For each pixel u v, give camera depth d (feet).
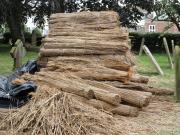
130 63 33.45
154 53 112.06
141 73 54.95
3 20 106.32
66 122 24.66
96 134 24.63
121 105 29.37
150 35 120.06
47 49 36.60
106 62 32.96
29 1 112.06
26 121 24.91
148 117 29.86
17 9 106.11
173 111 32.12
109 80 31.50
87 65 32.78
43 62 37.58
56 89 27.96
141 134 25.77
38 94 27.09
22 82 31.45
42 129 24.22
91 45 34.22
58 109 25.31
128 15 117.80
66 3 115.55
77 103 26.68
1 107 29.22
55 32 37.55
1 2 100.48
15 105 29.35
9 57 80.12
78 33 36.22
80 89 28.89
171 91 37.42
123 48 33.06
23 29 118.73
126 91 29.58
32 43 104.47
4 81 33.19
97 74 31.45
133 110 29.27
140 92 29.78
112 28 35.40
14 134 24.43
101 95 28.50
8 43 130.21
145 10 121.29
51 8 110.73
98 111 27.02
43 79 30.78
